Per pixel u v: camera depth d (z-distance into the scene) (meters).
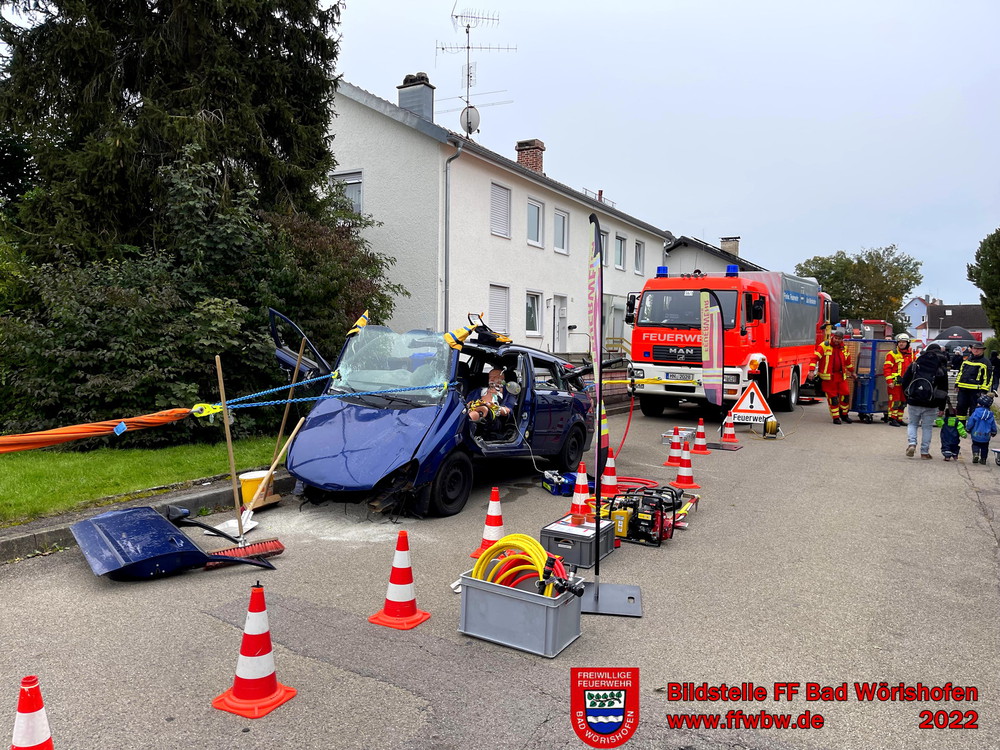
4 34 11.42
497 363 8.48
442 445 6.61
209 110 12.09
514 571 4.32
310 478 6.36
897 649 4.17
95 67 11.67
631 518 6.30
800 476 9.48
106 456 7.86
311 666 3.75
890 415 15.40
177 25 11.98
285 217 12.09
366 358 7.61
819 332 20.17
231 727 3.14
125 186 11.43
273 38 13.04
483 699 3.45
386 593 4.77
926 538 6.55
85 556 4.87
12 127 11.88
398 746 3.03
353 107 18.45
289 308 10.81
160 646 3.94
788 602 4.89
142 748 2.96
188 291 9.83
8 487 6.42
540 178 20.89
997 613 4.75
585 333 24.92
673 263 35.81
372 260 13.88
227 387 9.67
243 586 4.92
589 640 4.21
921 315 112.81
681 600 4.90
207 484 7.14
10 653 3.82
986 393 11.39
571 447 9.33
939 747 3.16
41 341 8.45
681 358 14.41
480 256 19.09
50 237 10.83
